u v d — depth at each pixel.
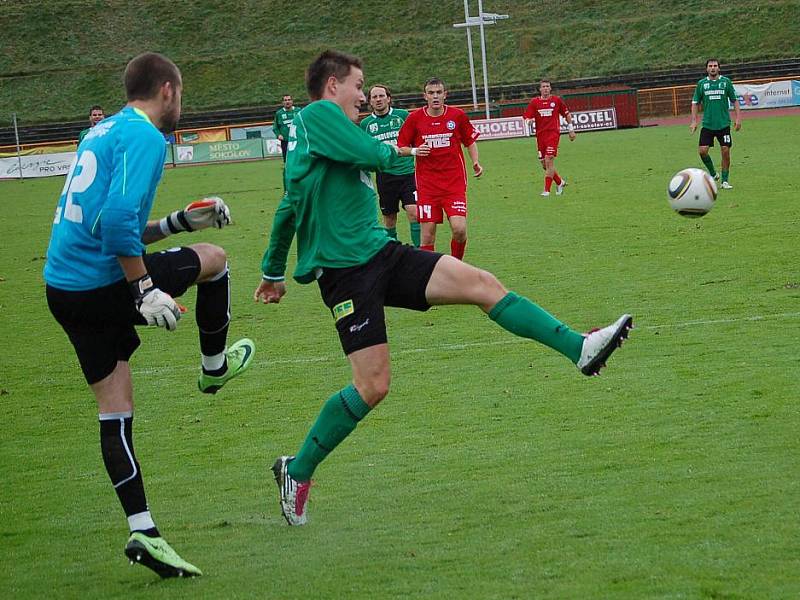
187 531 9.69
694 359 14.91
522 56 106.50
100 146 8.43
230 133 80.56
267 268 10.23
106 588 8.37
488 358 16.12
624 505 9.39
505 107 77.88
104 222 8.03
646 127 76.56
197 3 120.94
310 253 9.48
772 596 7.15
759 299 18.66
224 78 107.19
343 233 9.35
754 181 36.59
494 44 108.69
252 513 10.17
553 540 8.64
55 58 112.31
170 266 9.19
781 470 10.05
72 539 9.75
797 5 104.88
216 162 74.94
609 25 108.44
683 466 10.41
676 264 22.73
